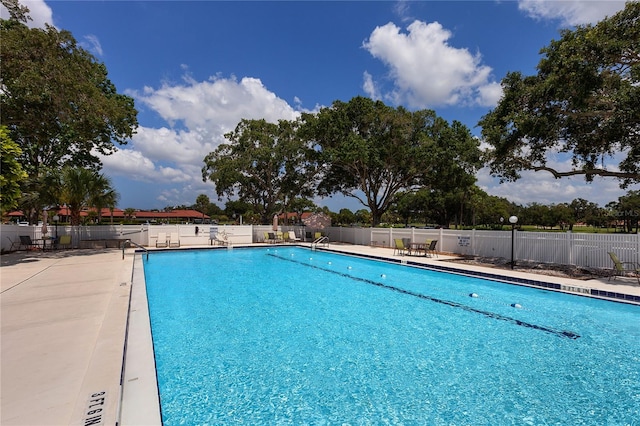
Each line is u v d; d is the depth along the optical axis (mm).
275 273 12469
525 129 11688
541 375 4332
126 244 19703
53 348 4234
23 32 13375
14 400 2953
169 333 5852
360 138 22422
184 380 4141
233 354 4969
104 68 22094
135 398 3082
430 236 17625
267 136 29109
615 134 10508
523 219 70812
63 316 5641
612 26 9781
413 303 8047
